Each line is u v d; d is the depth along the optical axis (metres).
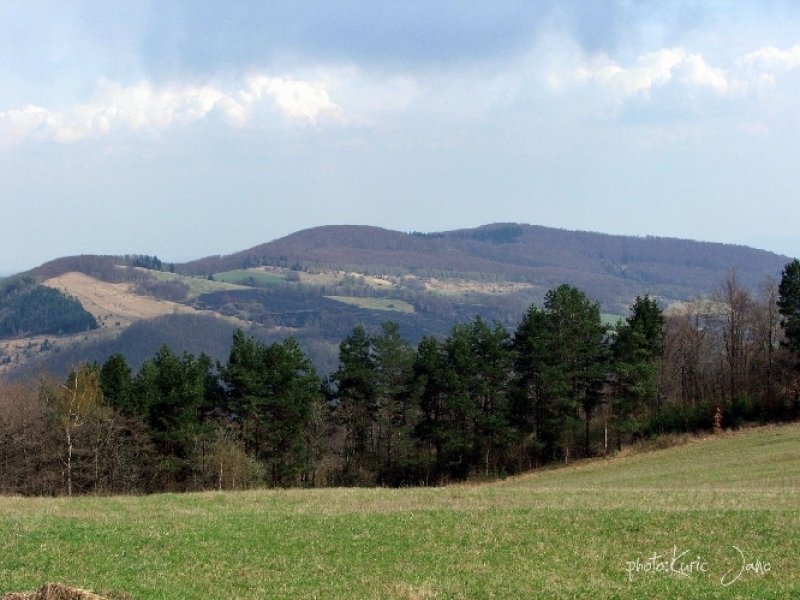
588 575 21.98
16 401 68.50
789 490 38.56
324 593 20.50
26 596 17.64
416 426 72.81
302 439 68.00
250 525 29.11
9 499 38.81
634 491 38.31
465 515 30.56
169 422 64.50
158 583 21.47
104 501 37.44
